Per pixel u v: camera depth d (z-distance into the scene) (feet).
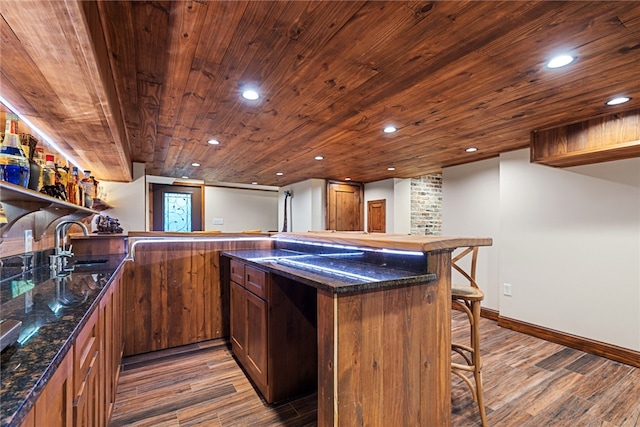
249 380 7.72
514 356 9.44
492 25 4.46
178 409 6.53
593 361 9.12
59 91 4.36
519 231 11.84
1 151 4.03
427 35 4.70
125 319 8.92
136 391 7.18
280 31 4.59
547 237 11.00
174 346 9.55
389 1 3.95
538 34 4.66
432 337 5.32
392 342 4.83
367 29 4.56
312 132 9.70
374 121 8.63
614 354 9.21
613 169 9.43
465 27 4.51
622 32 4.60
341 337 4.36
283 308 6.88
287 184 22.88
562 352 9.79
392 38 4.78
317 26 4.49
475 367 6.14
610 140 8.02
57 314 3.36
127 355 8.95
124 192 13.83
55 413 2.51
